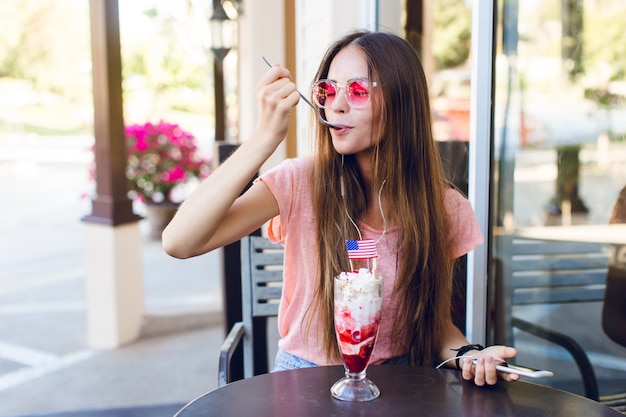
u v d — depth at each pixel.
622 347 2.04
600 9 2.09
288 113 1.33
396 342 1.56
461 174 2.41
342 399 1.21
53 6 21.73
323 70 1.55
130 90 16.33
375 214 1.56
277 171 1.53
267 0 3.96
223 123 5.40
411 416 1.14
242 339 2.08
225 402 1.20
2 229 8.95
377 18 2.69
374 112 1.46
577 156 2.11
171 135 7.46
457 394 1.25
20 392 3.34
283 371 1.36
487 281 1.98
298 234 1.53
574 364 2.15
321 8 2.77
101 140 3.89
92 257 4.04
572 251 2.12
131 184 7.52
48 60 22.53
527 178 2.06
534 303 2.12
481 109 1.94
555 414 1.15
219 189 1.29
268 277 2.01
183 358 3.87
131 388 3.39
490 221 1.99
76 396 3.28
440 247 1.55
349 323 1.20
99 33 3.72
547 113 2.08
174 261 6.63
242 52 4.68
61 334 4.35
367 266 1.50
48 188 13.30
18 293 5.54
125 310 4.13
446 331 1.62
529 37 2.04
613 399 2.07
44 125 25.70
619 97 2.05
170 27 9.93
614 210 2.05
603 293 2.07
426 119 1.52
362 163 1.55
